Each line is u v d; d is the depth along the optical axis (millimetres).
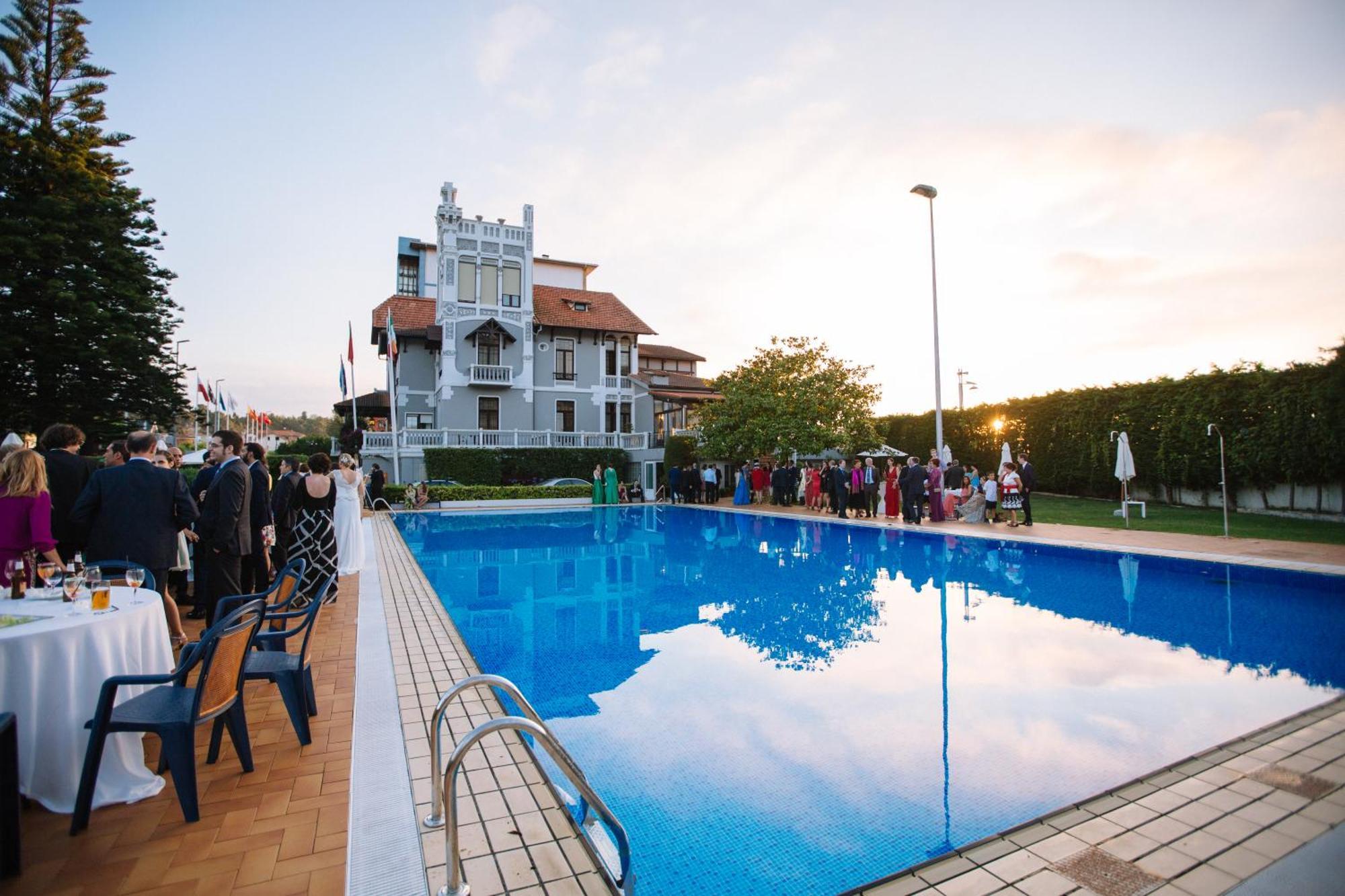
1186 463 17875
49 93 20891
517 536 16766
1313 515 15578
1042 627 7367
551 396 31797
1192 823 2934
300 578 4891
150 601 3545
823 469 22031
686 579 10633
